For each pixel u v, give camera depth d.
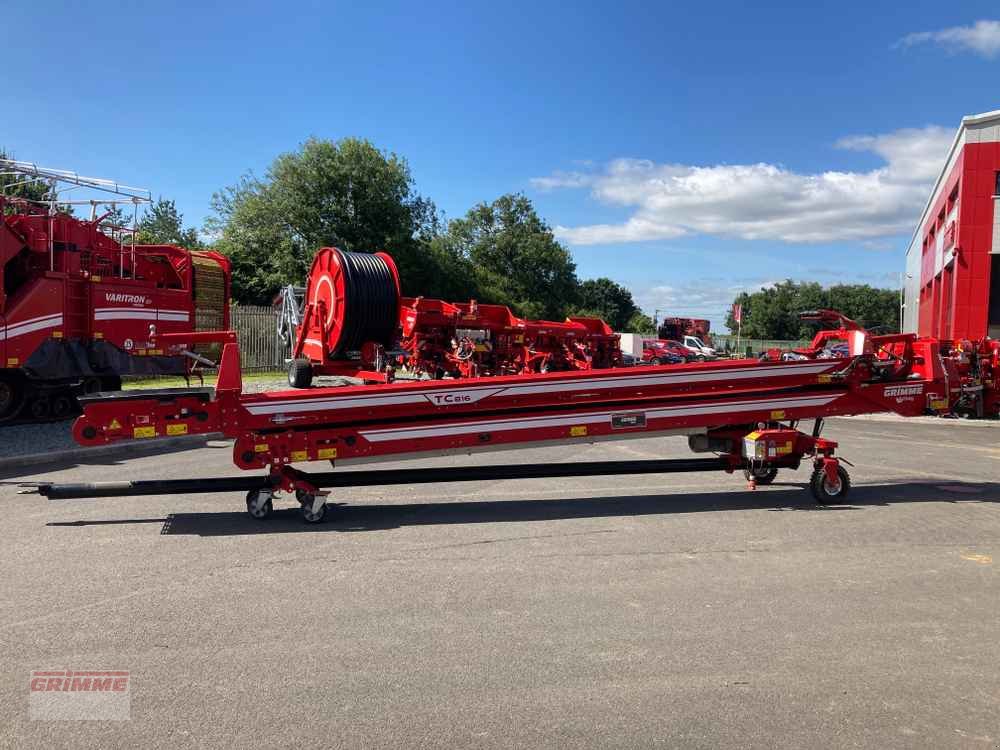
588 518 6.92
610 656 3.99
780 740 3.19
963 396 8.31
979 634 4.34
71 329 12.86
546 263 75.50
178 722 3.28
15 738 3.15
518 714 3.38
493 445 7.02
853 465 10.23
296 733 3.20
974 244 24.98
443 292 48.88
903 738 3.22
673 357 38.72
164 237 47.72
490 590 4.97
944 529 6.64
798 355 9.23
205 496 7.77
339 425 6.75
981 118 24.53
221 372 6.50
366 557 5.66
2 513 6.98
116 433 6.27
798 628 4.40
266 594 4.85
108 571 5.28
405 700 3.49
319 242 42.25
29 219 12.55
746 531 6.51
